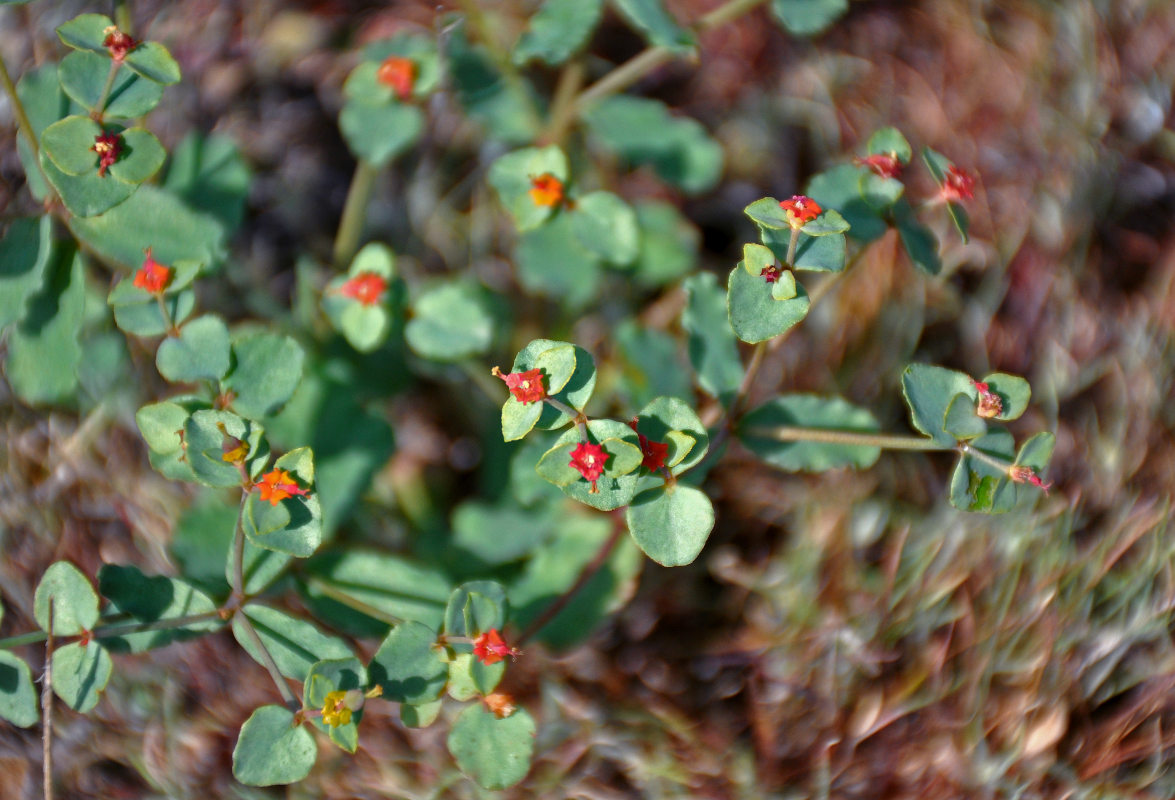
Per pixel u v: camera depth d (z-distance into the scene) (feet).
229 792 1.32
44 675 1.24
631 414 1.38
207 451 1.17
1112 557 1.33
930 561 1.34
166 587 1.20
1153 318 1.37
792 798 1.33
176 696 1.33
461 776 1.32
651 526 1.16
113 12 1.44
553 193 1.31
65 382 1.27
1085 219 1.39
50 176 1.19
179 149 1.35
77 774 1.33
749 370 1.24
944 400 1.19
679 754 1.34
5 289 1.26
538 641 1.34
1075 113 1.42
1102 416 1.36
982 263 1.42
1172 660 1.32
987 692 1.32
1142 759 1.33
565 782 1.33
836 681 1.34
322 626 1.32
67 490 1.36
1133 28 1.45
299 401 1.38
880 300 1.42
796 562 1.38
